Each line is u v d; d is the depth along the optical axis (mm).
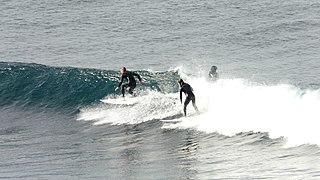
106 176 57062
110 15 168250
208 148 65938
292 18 161625
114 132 78312
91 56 136250
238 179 51750
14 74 103375
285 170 53500
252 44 143125
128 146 70688
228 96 77875
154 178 55031
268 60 128875
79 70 101562
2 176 59312
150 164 61188
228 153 62812
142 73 96000
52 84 99000
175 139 71562
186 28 155875
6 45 147000
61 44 146625
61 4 180375
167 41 146500
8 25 163125
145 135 75125
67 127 84188
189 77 92750
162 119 79812
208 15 165875
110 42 146625
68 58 135250
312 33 149625
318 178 49406
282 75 114938
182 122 77000
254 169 55094
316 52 134625
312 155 57625
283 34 149500
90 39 149625
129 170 59031
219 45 142625
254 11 168375
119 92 93250
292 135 63812
